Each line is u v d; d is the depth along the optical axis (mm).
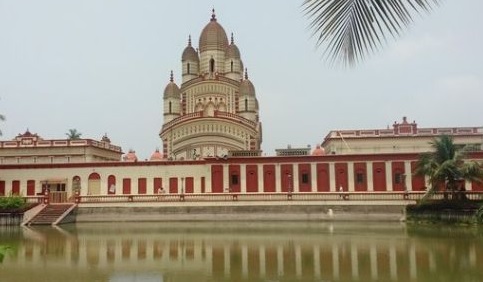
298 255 27984
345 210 53000
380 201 52406
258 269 23812
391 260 25391
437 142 48188
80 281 21281
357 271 22656
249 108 89000
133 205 56938
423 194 51875
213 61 93000
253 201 54906
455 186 47094
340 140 69750
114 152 83500
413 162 57938
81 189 64438
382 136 69000
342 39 6801
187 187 62906
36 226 51312
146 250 30969
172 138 83750
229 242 34594
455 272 21531
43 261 26656
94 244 34219
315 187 59875
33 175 65250
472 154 55969
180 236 39156
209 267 24516
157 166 63812
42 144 74875
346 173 59375
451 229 41312
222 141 81250
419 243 31734
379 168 58719
